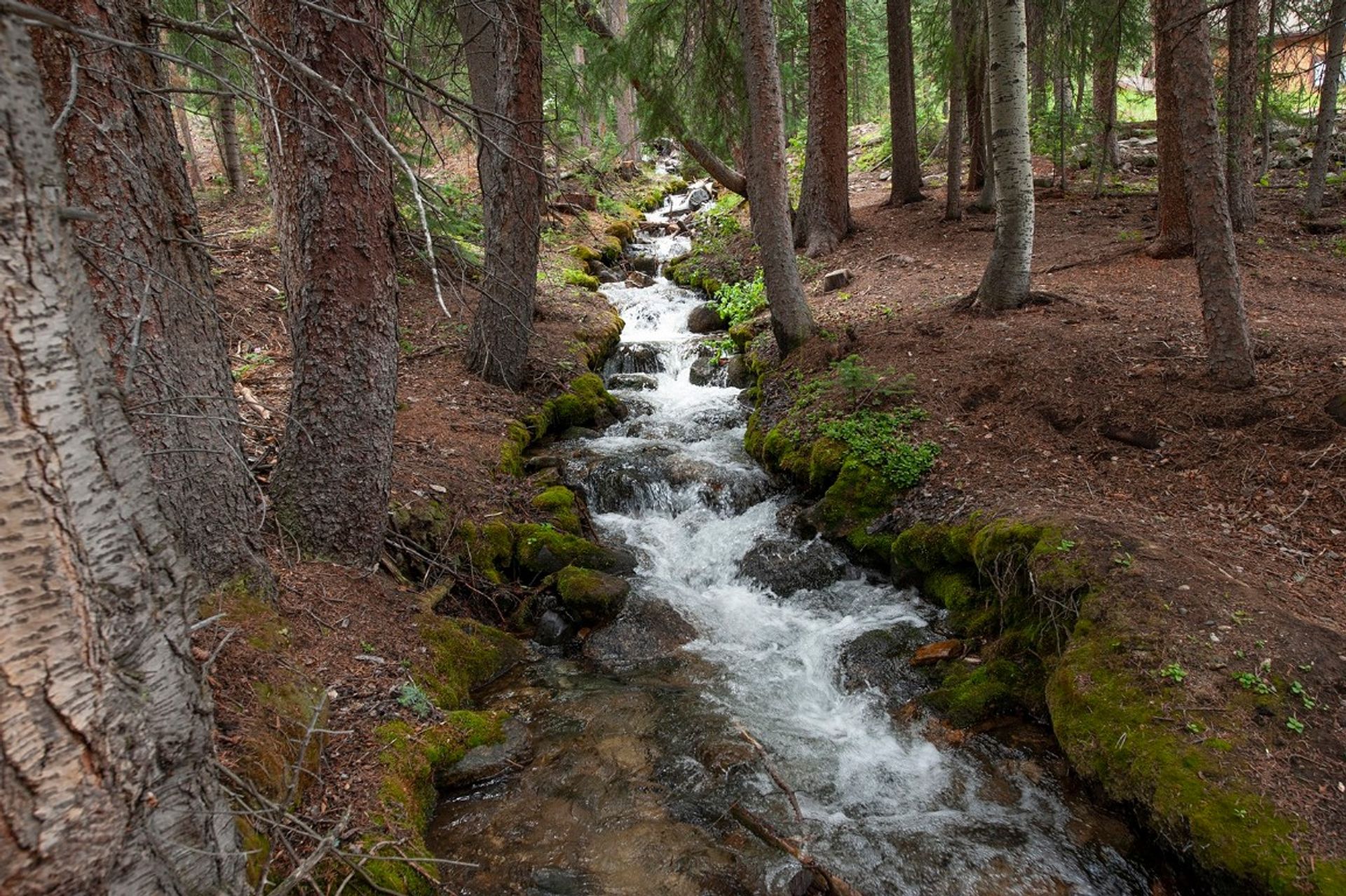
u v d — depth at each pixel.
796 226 15.20
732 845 3.74
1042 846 3.69
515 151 7.79
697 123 11.98
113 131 3.12
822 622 5.82
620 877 3.52
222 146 12.77
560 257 15.04
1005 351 7.75
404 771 3.62
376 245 4.45
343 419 4.60
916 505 6.19
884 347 8.57
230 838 2.08
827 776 4.26
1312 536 4.80
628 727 4.62
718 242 16.06
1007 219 8.86
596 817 3.88
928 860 3.66
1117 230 12.55
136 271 3.26
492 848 3.62
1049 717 4.34
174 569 1.89
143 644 1.71
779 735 4.61
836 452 6.89
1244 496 5.27
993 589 5.27
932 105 19.05
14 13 1.33
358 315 4.48
